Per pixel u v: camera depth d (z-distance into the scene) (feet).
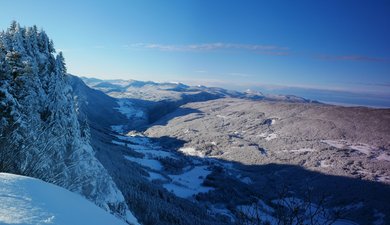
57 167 35.88
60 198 15.28
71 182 38.34
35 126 38.27
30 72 48.24
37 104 47.83
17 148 26.03
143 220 89.04
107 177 64.95
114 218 16.14
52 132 43.57
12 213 11.48
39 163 27.07
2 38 51.47
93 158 61.52
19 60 47.80
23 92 45.65
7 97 39.17
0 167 23.49
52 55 61.52
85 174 53.36
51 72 57.21
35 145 28.45
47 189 15.74
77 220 13.32
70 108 56.65
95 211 15.69
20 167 24.89
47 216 12.19
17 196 13.32
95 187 55.98
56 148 36.86
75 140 53.01
